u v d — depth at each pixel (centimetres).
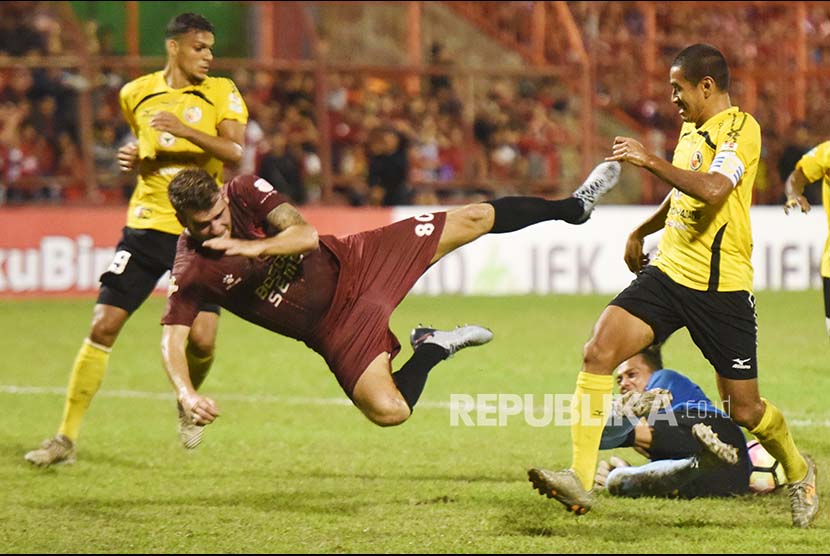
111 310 1398
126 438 1551
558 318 2783
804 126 3856
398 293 1123
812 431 1516
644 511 1134
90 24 3647
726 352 1054
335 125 3716
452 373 2020
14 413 1739
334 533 1063
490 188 3728
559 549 1000
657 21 4212
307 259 1084
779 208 3438
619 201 3988
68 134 3516
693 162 1049
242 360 2225
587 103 3675
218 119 1414
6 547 1018
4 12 3656
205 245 1005
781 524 1082
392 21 4147
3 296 3275
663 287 1057
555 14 4041
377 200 3588
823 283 1388
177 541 1036
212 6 3719
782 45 3916
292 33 3944
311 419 1675
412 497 1212
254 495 1227
